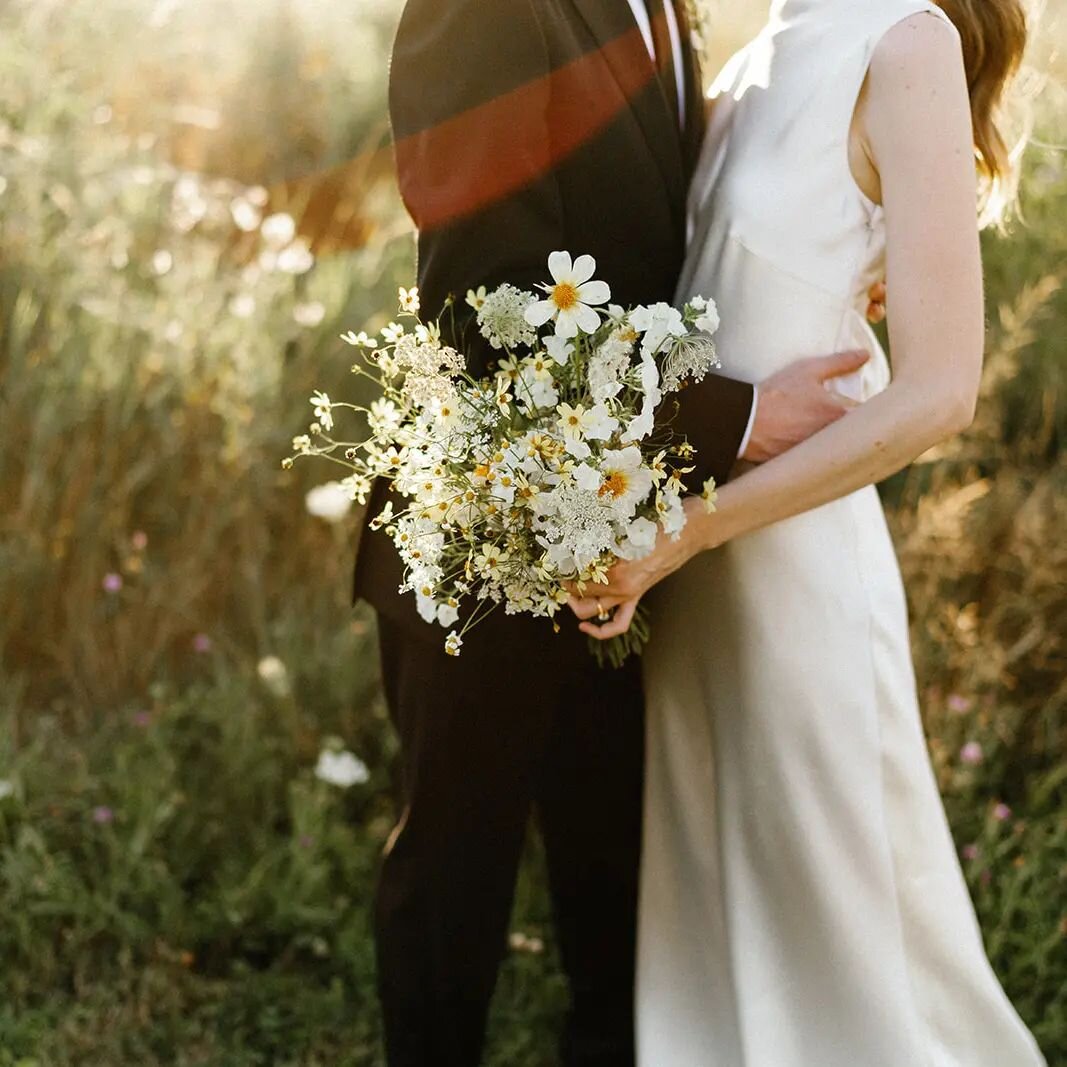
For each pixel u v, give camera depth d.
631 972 2.05
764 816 1.73
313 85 3.89
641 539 1.43
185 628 2.81
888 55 1.50
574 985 2.07
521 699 1.71
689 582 1.76
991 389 2.89
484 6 1.48
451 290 1.54
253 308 2.98
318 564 2.89
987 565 2.80
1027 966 2.18
